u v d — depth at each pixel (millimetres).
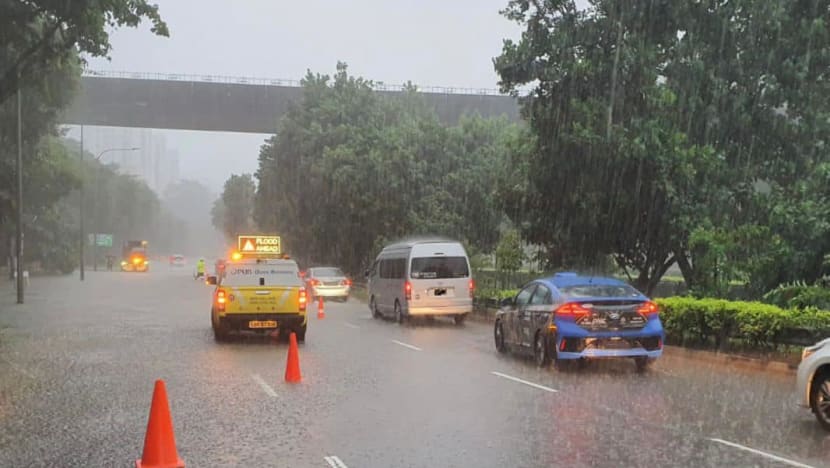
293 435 9070
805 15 22047
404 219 41938
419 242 24750
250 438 8945
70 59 28312
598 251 24453
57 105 33281
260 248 31031
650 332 13961
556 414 10219
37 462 8000
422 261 24250
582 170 22719
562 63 23000
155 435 7531
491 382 12930
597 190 22891
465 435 9000
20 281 34281
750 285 19344
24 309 30750
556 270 25516
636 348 13875
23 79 24172
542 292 15336
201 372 14180
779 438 8812
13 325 23922
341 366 14906
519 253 28578
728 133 23203
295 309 19344
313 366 14922
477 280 32375
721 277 19875
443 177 42312
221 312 19047
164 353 17078
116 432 9367
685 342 17172
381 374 13852
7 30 21844
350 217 45812
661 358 16250
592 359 15719
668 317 17359
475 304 27984
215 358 16203
